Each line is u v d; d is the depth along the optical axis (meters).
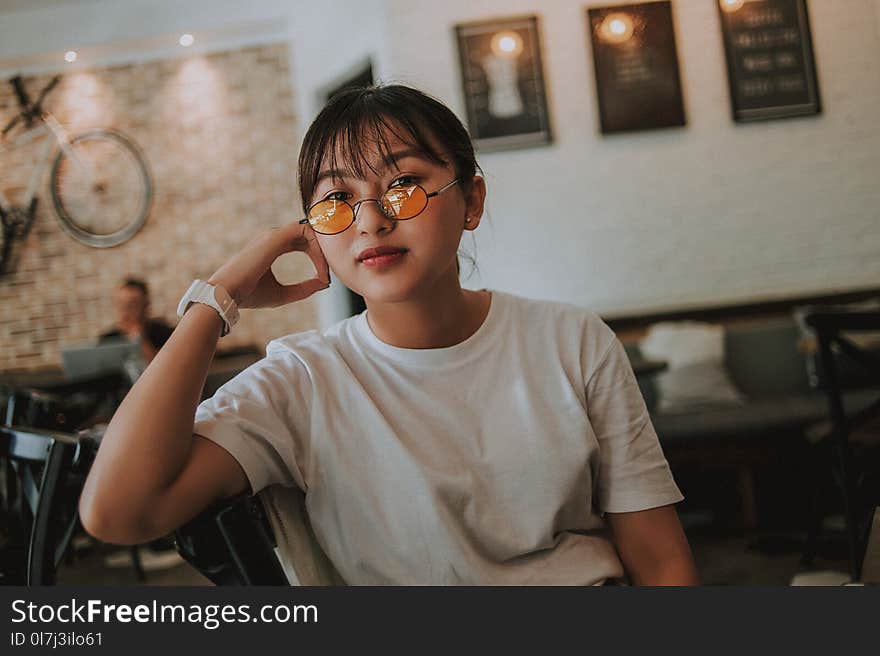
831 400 2.14
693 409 3.91
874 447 2.62
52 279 6.39
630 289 4.52
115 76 6.36
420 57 4.66
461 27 4.62
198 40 6.23
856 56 3.80
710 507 3.75
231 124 6.32
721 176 4.30
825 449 2.71
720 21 3.99
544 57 4.55
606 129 4.43
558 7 4.50
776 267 4.28
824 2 3.73
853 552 2.04
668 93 4.29
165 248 6.37
